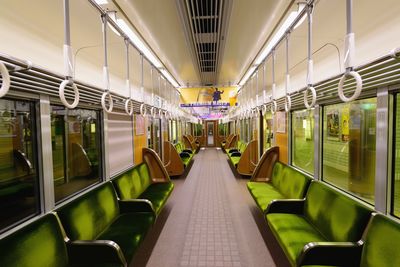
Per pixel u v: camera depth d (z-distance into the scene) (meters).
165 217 4.02
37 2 1.93
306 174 3.69
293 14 2.39
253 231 3.46
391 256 1.65
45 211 2.19
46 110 2.23
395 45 2.00
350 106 2.79
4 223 1.95
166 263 2.69
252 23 2.79
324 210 2.61
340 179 2.97
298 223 2.81
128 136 4.43
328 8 2.20
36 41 2.28
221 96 7.11
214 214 4.14
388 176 2.00
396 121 1.99
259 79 5.94
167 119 7.70
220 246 3.05
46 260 1.84
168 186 4.68
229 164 9.60
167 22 2.73
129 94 3.10
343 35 2.72
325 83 2.44
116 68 4.23
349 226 2.14
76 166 3.04
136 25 2.75
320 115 3.22
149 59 4.04
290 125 4.40
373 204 2.29
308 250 1.96
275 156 5.02
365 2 1.97
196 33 3.15
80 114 3.12
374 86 2.01
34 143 2.16
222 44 3.56
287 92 2.85
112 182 3.35
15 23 2.01
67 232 2.15
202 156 12.34
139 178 4.33
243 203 4.72
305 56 3.65
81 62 3.20
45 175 2.20
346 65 1.62
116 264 2.06
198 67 5.16
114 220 3.01
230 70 5.38
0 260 1.52
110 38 2.93
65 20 1.72
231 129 14.21
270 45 3.39
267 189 4.26
